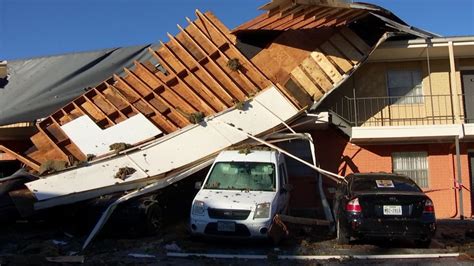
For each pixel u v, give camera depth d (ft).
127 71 48.37
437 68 53.78
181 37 50.26
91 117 45.78
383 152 51.72
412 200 30.40
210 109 44.73
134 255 28.99
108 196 37.81
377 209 30.37
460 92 53.36
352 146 51.65
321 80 47.16
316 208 49.93
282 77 47.16
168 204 40.88
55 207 38.78
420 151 52.11
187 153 42.19
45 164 40.86
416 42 48.93
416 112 53.36
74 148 44.04
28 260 27.07
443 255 28.86
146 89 46.88
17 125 52.60
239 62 47.11
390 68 54.13
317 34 48.70
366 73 54.13
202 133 43.01
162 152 41.88
